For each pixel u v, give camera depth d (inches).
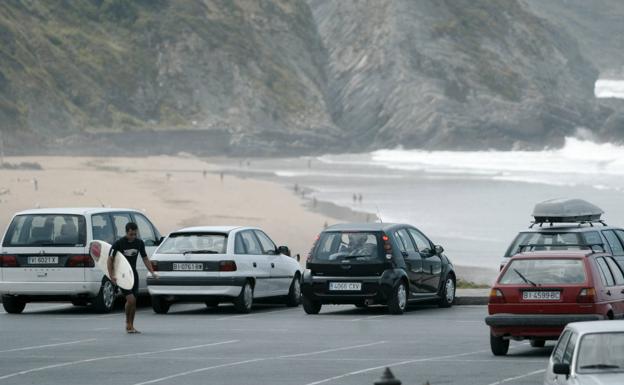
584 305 1617.9
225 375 1498.5
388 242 2313.0
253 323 2186.3
